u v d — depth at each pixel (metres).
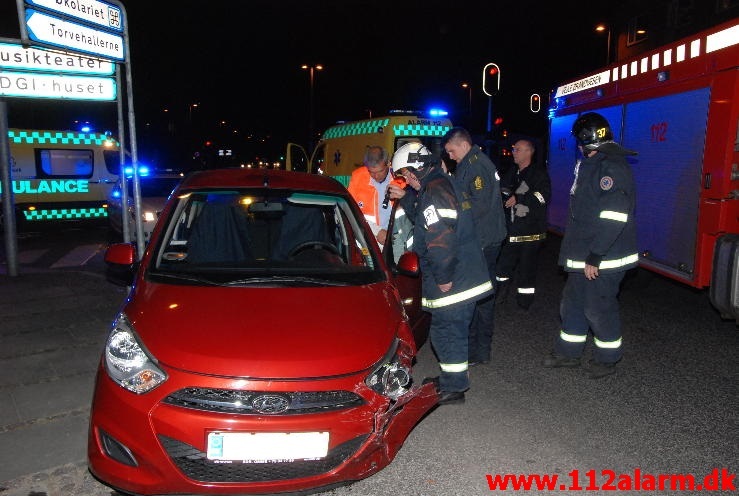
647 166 6.50
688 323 6.10
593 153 4.46
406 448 3.57
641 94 6.57
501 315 6.44
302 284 3.41
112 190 11.47
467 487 3.17
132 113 6.43
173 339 2.79
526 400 4.25
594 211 4.45
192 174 4.37
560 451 3.54
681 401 4.22
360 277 3.58
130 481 2.64
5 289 7.28
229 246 3.80
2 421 3.80
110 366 2.78
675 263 6.04
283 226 3.97
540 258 9.92
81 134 14.26
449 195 3.76
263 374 2.65
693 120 5.70
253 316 3.00
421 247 3.97
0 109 7.73
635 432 3.76
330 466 2.75
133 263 3.72
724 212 5.39
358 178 5.37
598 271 4.44
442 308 3.97
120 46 6.29
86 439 3.59
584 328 4.80
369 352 2.86
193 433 2.58
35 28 5.27
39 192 13.71
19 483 3.12
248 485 2.66
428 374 4.73
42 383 4.39
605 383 4.55
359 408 2.74
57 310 6.33
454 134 4.76
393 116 10.21
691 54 5.70
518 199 6.38
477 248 3.99
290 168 14.22
